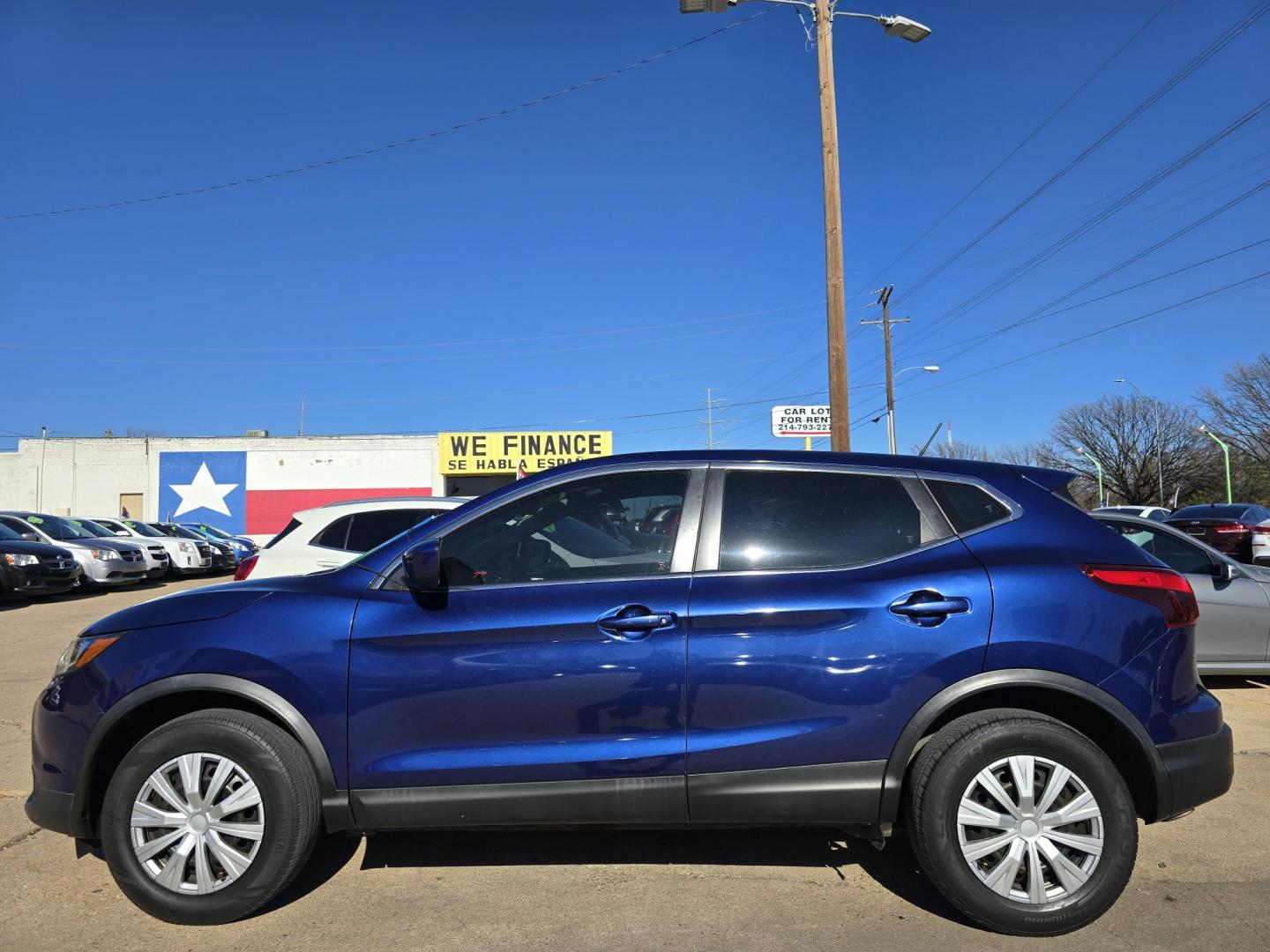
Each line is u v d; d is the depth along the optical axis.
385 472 39.78
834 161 12.38
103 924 3.28
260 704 3.21
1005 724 3.13
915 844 3.18
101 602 15.12
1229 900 3.40
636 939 3.15
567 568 3.43
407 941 3.13
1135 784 3.31
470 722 3.21
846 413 11.93
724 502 3.45
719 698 3.18
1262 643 6.74
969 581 3.22
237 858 3.19
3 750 5.50
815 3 12.77
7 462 39.19
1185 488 59.56
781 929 3.21
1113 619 3.19
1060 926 3.09
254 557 7.12
